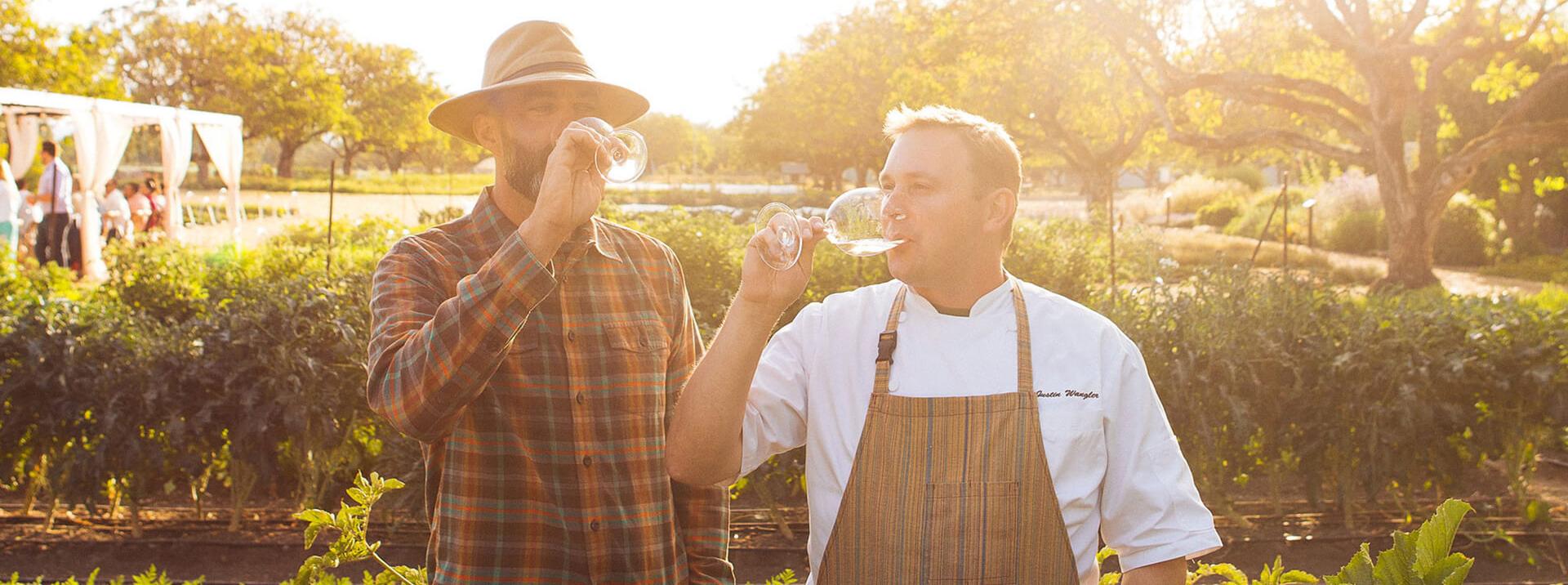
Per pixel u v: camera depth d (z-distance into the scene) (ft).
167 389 15.51
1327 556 15.69
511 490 6.34
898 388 6.00
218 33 166.40
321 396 15.74
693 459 5.85
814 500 6.22
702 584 7.02
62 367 15.58
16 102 46.32
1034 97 76.48
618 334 6.70
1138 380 6.03
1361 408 16.15
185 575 14.92
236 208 67.46
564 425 6.41
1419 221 57.06
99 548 15.71
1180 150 134.51
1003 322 6.06
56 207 48.78
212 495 17.97
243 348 15.88
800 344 6.40
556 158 5.52
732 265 23.59
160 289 27.32
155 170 175.52
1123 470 5.93
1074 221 43.34
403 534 16.12
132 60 162.71
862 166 165.07
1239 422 15.79
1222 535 16.42
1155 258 36.35
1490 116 81.25
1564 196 87.66
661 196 157.07
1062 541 5.75
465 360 5.46
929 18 75.46
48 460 15.89
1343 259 71.61
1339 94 60.23
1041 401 5.86
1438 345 16.66
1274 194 98.84
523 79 6.31
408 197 144.05
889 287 6.40
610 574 6.47
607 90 6.76
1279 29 66.85
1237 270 18.62
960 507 5.76
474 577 6.24
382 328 6.00
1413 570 5.27
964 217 5.82
